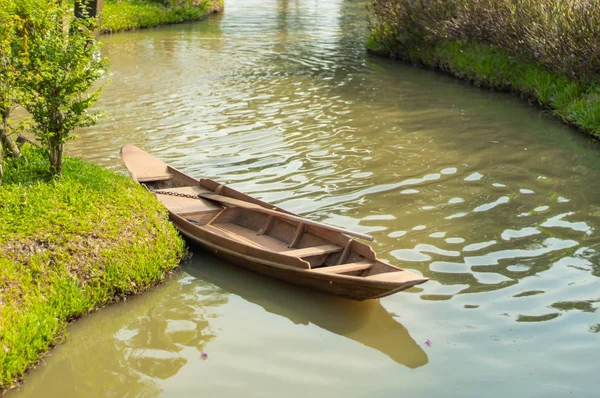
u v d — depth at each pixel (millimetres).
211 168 10414
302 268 6613
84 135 12141
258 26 26641
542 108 14055
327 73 17750
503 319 6246
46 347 5824
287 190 9453
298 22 27766
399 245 7738
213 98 14984
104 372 5582
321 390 5289
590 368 5496
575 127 12578
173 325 6293
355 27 26234
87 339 6059
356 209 8766
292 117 13438
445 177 9992
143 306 6629
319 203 8969
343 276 6266
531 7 14969
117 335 6125
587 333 5984
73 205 7258
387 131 12453
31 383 5449
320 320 6359
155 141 11812
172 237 7516
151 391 5320
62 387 5398
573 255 7449
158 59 19422
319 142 11750
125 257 6914
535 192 9375
